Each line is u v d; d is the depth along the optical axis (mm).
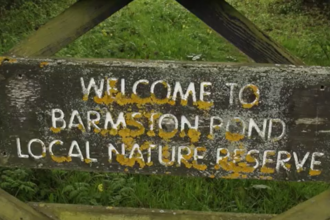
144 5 9156
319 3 9555
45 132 1799
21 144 1826
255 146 1768
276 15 9266
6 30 6422
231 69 1661
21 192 3229
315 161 1779
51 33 2881
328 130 1720
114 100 1729
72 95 1731
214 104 1708
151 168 1838
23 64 1696
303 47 6984
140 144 1796
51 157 1844
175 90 1697
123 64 1682
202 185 3510
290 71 1651
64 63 1689
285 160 1786
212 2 2979
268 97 1687
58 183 3414
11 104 1754
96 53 6133
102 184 3363
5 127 1796
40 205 2395
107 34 6984
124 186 3396
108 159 1833
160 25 7852
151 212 2369
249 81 1670
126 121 1760
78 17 2896
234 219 2393
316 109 1691
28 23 6824
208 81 1680
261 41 3086
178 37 7148
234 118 1726
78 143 1812
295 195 3459
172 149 1795
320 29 8055
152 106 1727
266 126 1730
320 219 2006
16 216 2080
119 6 2924
